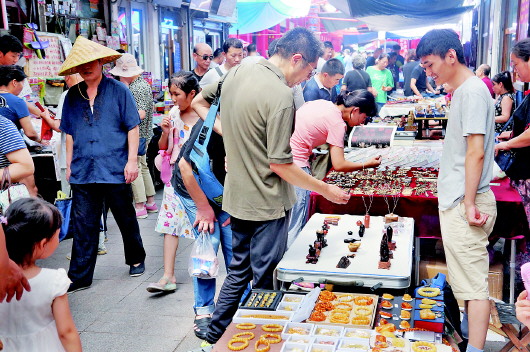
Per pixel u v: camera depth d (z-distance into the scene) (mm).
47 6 7977
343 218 3982
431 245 4902
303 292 2963
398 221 3912
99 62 4723
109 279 5125
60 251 5977
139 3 10359
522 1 8867
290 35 2965
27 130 5156
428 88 12336
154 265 5477
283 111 2859
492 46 11672
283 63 2998
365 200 4219
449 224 3184
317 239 3363
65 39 8039
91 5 9016
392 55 14125
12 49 5316
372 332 2520
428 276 4348
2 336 2426
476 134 2988
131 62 6719
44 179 6293
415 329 2514
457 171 3150
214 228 3793
